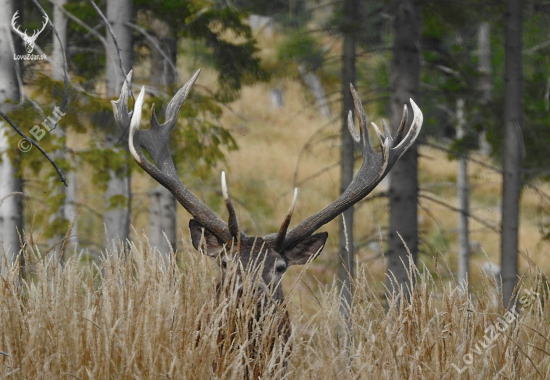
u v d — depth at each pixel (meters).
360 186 14.91
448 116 41.59
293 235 14.09
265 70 33.41
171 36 31.66
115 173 27.17
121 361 11.07
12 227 23.42
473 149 36.25
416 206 29.70
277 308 12.14
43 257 12.84
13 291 11.80
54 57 29.70
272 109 87.94
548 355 12.92
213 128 29.48
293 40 33.12
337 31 32.09
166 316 11.68
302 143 81.50
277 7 33.94
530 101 34.06
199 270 12.54
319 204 68.94
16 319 11.65
